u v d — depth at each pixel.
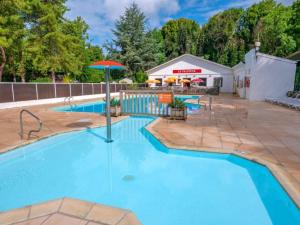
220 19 39.91
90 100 18.62
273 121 8.12
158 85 31.02
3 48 17.25
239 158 4.53
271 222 2.83
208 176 4.12
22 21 17.44
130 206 3.24
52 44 19.62
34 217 2.57
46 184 3.94
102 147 5.84
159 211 3.10
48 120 8.71
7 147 5.05
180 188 3.72
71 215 2.61
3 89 12.77
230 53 37.66
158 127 7.14
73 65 21.80
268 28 31.81
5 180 4.11
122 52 36.00
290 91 15.77
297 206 2.77
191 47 41.97
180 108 8.33
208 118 8.80
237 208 3.14
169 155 5.14
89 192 3.65
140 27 35.25
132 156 5.20
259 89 16.58
